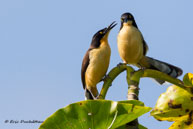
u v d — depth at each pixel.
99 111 4.63
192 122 5.94
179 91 6.03
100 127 4.76
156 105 6.09
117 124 4.81
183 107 5.98
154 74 5.77
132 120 4.86
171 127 5.97
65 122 4.74
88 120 4.70
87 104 4.59
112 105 4.55
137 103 4.70
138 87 5.46
